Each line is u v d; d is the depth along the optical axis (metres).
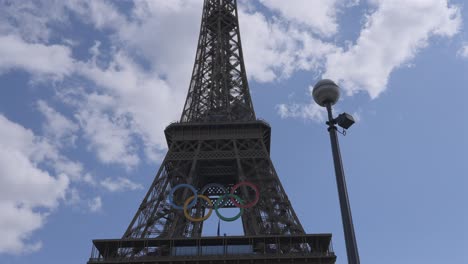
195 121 116.75
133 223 92.62
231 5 144.50
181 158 106.25
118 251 87.62
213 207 99.94
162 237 88.94
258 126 111.75
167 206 97.75
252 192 101.88
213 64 130.75
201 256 84.25
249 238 87.56
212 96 122.00
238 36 135.75
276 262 83.19
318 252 85.19
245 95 122.06
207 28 139.12
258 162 107.12
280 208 96.19
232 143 109.50
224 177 118.31
